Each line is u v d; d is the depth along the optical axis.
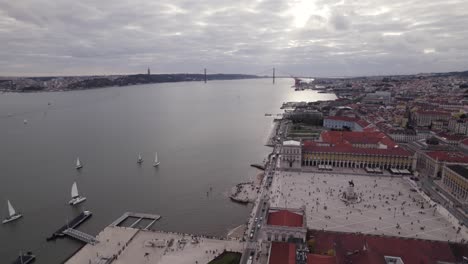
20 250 192.38
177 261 171.88
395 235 192.88
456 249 155.12
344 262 144.12
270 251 149.38
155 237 196.62
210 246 186.12
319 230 177.62
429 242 159.38
